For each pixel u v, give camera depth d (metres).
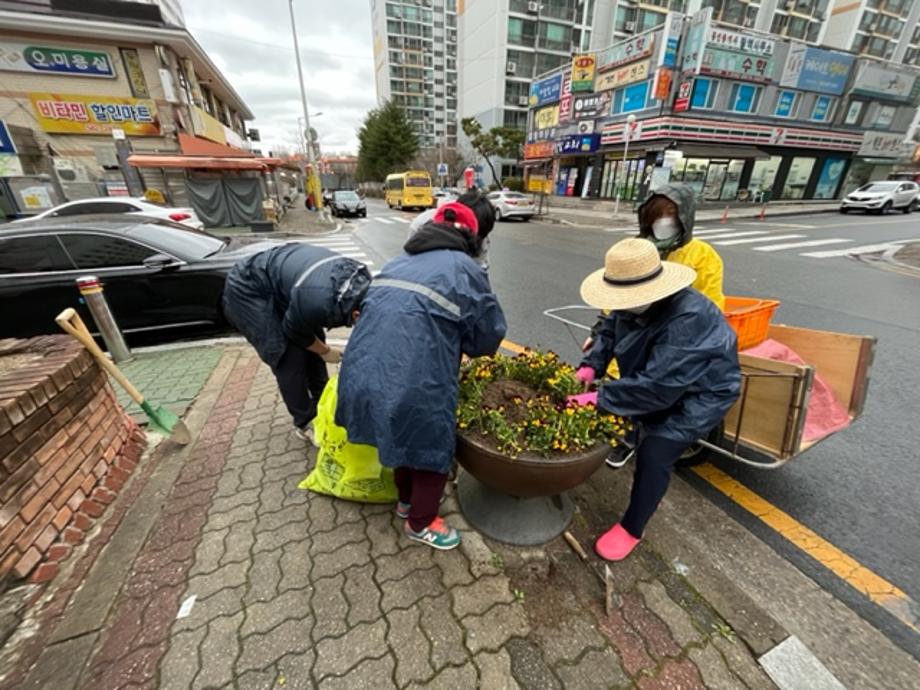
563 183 23.42
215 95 18.84
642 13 31.12
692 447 2.23
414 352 1.31
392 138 38.75
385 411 1.31
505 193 16.69
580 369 2.01
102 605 1.49
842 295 5.70
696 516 1.94
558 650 1.34
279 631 1.40
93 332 3.89
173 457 2.34
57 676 1.28
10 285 3.55
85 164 12.94
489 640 1.37
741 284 6.26
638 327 1.61
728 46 16.53
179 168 12.53
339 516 1.90
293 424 2.66
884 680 1.26
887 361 3.61
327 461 1.97
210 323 4.20
